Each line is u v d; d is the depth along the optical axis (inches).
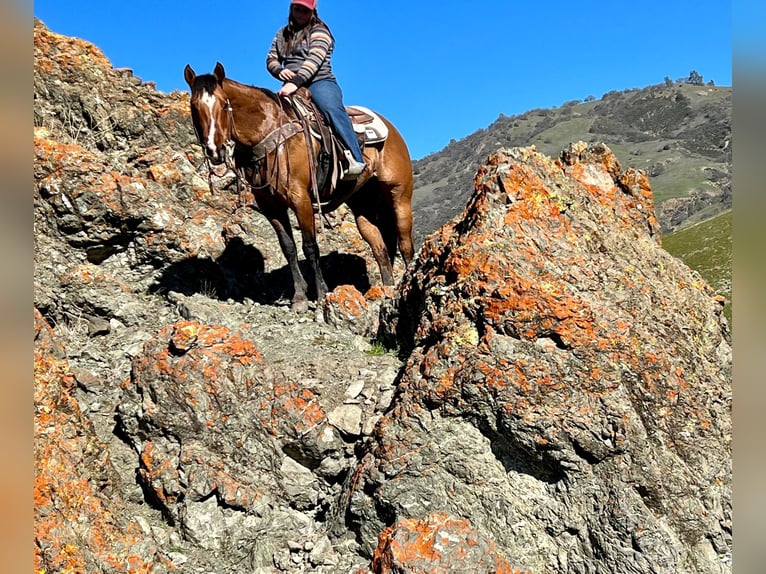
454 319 212.8
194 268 321.7
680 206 3577.8
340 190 316.2
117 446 225.0
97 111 378.0
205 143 259.6
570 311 201.6
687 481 197.5
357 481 205.8
